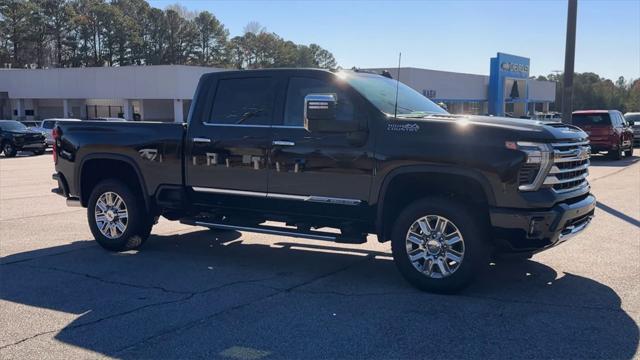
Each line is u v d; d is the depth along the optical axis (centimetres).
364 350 450
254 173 666
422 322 505
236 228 685
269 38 11712
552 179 543
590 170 1814
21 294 600
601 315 518
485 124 554
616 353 439
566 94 1619
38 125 3819
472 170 547
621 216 996
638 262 698
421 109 665
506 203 538
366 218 611
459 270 562
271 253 771
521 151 532
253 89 679
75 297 589
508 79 4841
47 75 5828
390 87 683
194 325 506
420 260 588
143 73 5300
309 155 628
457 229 560
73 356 448
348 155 605
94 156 776
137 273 675
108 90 5500
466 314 524
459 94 5275
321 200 627
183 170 719
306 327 498
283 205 657
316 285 620
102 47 10512
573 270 664
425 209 573
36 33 9619
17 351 459
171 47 11225
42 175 1819
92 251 788
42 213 1089
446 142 559
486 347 452
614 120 2209
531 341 462
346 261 725
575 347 451
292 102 650
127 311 544
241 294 591
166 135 727
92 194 786
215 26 11450
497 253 607
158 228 945
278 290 604
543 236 538
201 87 715
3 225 971
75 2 10400
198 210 729
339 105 620
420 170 567
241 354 445
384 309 540
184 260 735
